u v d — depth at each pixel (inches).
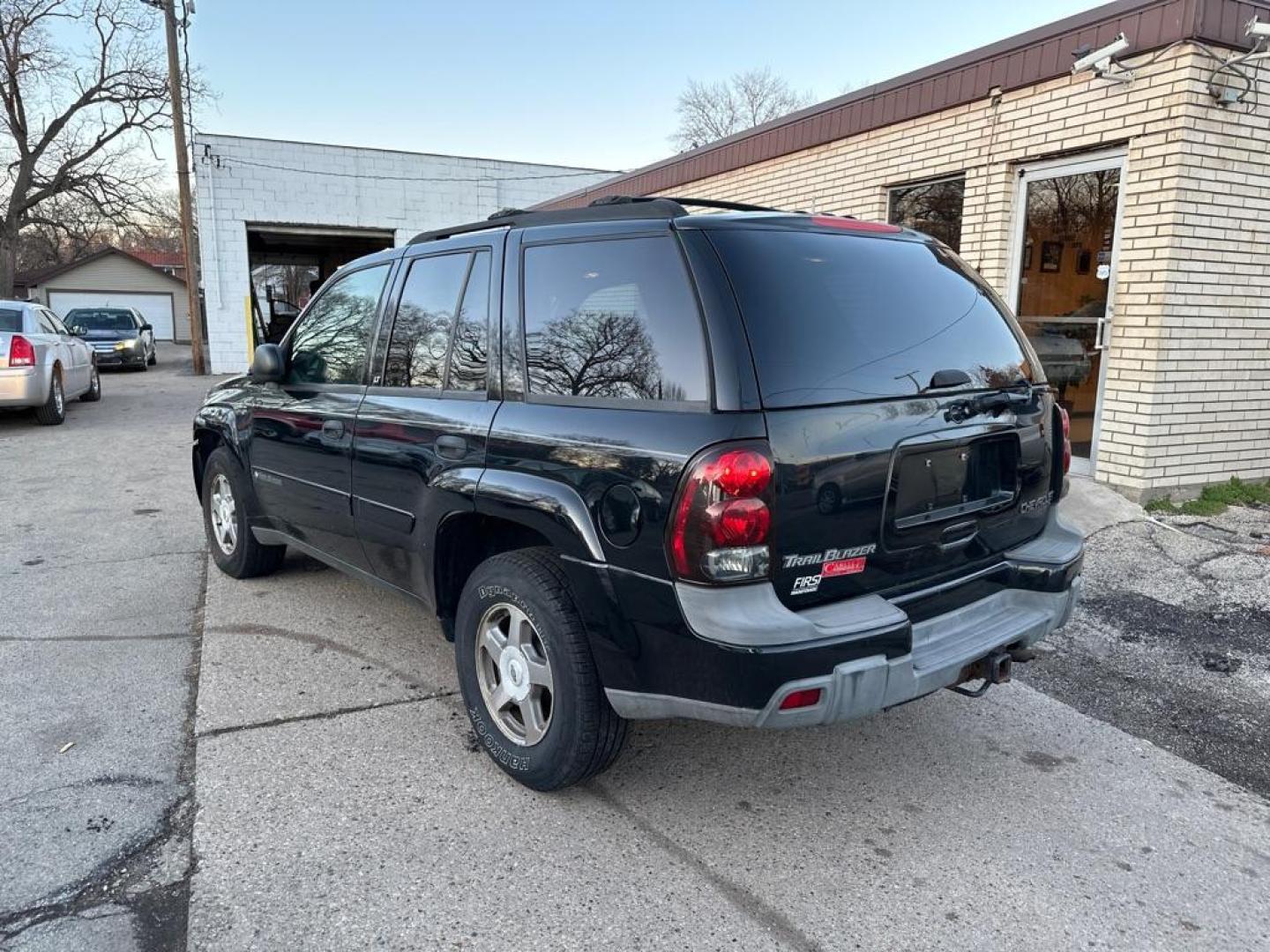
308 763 126.1
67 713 140.1
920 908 98.4
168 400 602.9
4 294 1300.4
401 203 879.7
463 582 135.1
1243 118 240.4
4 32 1216.2
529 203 927.0
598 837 110.7
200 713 140.6
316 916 94.7
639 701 104.3
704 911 97.2
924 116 313.0
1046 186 275.9
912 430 105.8
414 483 133.3
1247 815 118.8
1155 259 241.1
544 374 116.9
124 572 214.8
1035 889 102.3
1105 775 128.6
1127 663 166.6
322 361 166.7
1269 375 264.8
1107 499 246.4
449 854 106.0
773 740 138.0
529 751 117.7
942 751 135.0
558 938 92.4
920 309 115.7
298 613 186.7
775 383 96.6
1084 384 266.7
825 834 112.6
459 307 133.1
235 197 824.9
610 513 102.4
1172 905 99.9
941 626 112.8
